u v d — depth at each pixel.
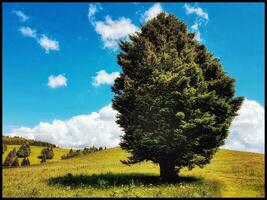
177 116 24.97
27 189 23.58
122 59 29.19
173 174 27.94
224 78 30.12
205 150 29.02
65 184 26.52
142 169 43.19
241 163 43.66
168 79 25.47
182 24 30.75
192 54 28.50
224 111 28.55
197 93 26.84
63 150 168.50
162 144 25.44
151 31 30.09
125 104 28.17
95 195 20.66
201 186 23.98
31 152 152.62
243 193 22.28
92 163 64.12
